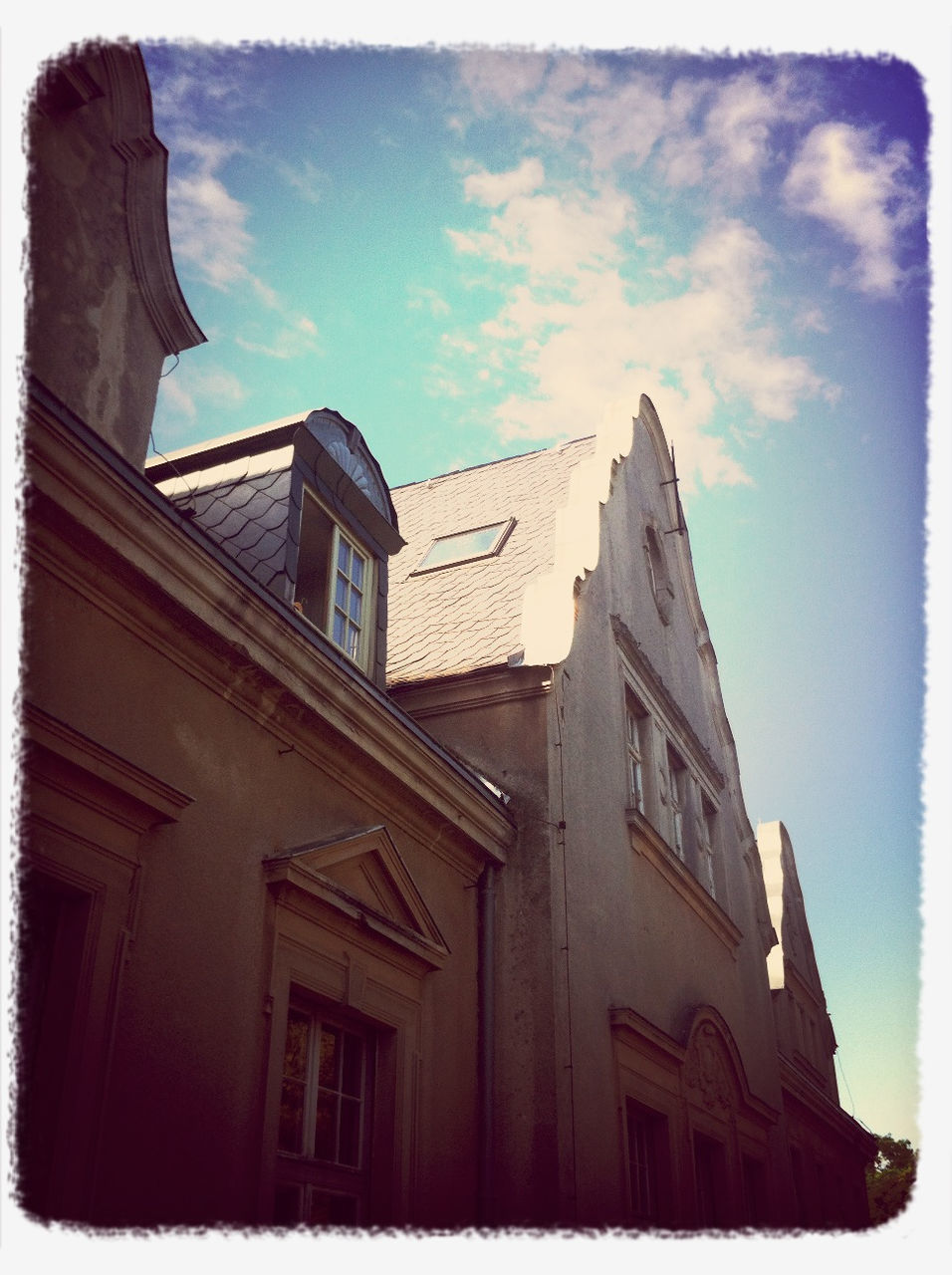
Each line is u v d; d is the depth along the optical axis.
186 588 6.06
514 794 9.39
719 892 14.58
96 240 6.50
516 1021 8.54
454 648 10.55
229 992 6.07
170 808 5.79
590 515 11.77
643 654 12.68
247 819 6.52
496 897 9.05
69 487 5.35
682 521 16.47
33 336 5.91
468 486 15.07
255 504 8.24
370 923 7.30
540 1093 8.21
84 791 5.34
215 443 8.69
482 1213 7.84
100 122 6.64
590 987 9.22
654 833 11.52
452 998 8.33
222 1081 5.87
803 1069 19.77
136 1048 5.37
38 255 6.04
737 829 16.73
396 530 9.59
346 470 9.05
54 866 5.12
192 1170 5.53
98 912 5.31
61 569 5.41
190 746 6.16
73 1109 4.94
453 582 12.05
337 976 7.05
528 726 9.65
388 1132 7.32
